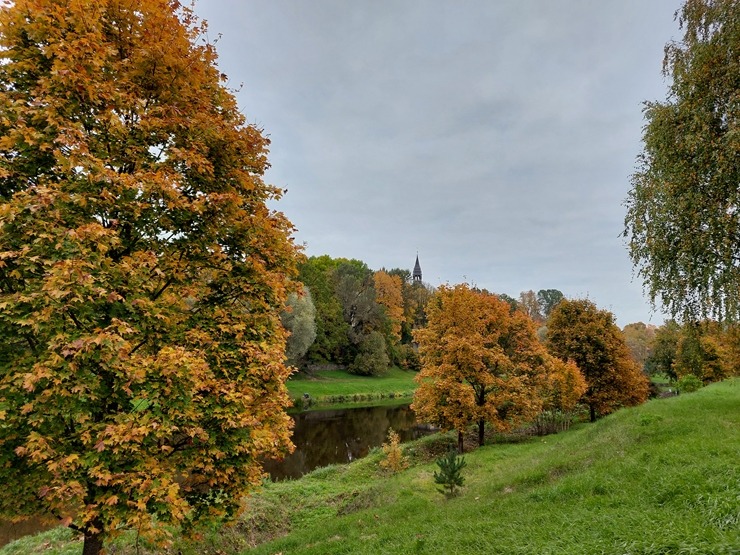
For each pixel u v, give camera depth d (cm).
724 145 1127
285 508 1434
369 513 1143
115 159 650
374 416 3941
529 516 782
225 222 746
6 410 507
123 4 687
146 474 536
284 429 760
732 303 1180
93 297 546
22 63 594
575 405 2888
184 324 704
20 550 1024
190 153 662
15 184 607
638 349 6438
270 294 796
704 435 1034
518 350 2448
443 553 693
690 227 1245
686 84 1282
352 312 7044
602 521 657
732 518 545
